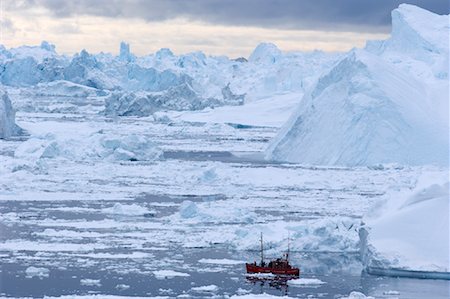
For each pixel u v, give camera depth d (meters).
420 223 124.69
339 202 198.75
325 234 144.38
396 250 123.25
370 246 124.94
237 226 160.62
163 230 157.88
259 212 181.88
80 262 129.00
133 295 109.75
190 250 140.25
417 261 121.56
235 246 144.00
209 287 114.44
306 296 111.56
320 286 117.25
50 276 119.44
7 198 197.25
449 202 125.69
